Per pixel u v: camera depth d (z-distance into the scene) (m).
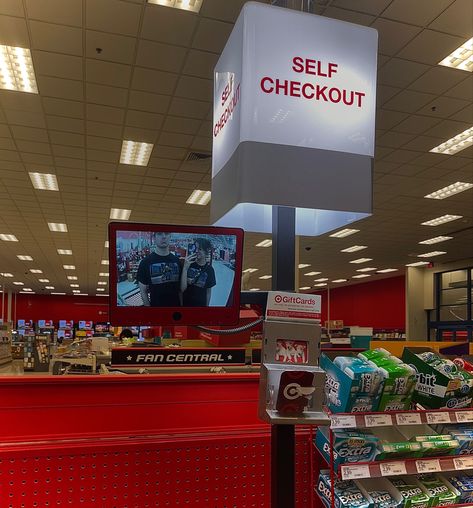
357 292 25.80
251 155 1.43
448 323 17.59
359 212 1.53
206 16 4.51
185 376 2.01
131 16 4.52
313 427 1.95
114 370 3.44
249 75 1.47
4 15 4.54
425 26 4.64
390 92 5.85
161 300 1.35
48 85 5.77
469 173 8.65
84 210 11.89
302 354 1.32
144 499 1.83
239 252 1.40
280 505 1.34
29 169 8.80
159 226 1.36
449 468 1.72
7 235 15.24
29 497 1.73
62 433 1.84
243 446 1.96
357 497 1.66
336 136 1.53
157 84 5.71
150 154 7.96
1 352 18.59
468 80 5.57
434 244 15.02
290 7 1.75
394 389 1.68
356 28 1.62
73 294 35.72
